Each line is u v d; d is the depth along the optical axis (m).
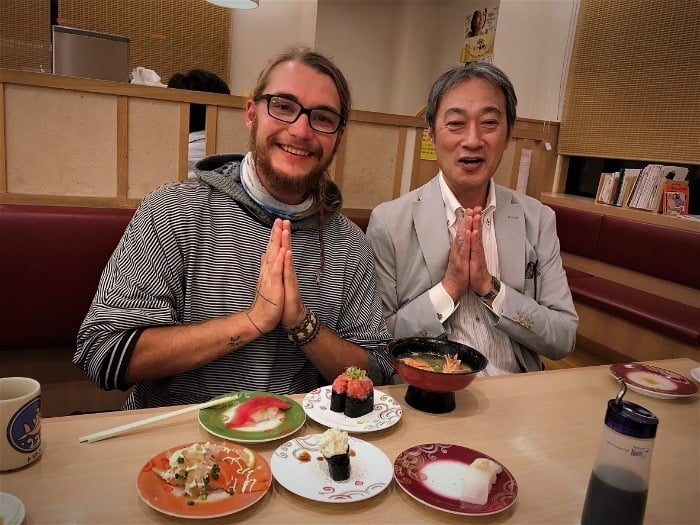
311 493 0.78
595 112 4.21
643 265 3.48
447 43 6.01
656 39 3.71
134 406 1.32
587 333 3.35
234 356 1.25
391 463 0.87
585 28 4.24
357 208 2.22
